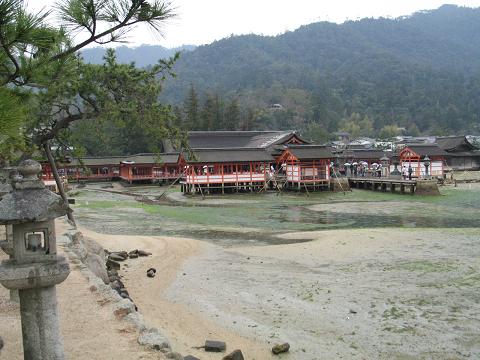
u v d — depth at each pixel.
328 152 55.38
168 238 25.47
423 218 33.12
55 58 6.36
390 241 22.23
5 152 11.21
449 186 57.31
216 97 102.19
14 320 8.45
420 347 10.62
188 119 94.69
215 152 55.25
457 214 34.75
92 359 6.76
